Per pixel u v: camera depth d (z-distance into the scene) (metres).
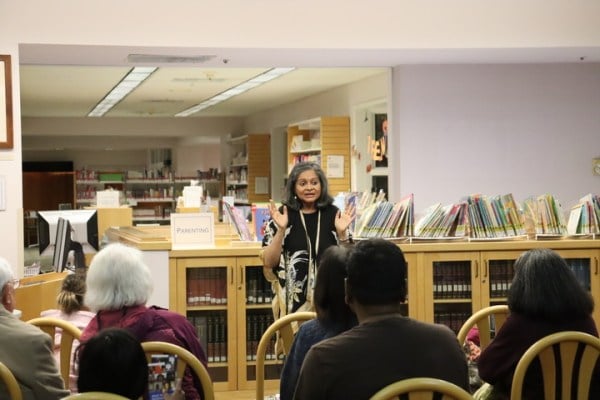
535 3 7.04
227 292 5.57
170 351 2.90
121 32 6.44
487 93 8.09
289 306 4.82
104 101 13.98
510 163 8.14
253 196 15.69
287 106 14.48
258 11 6.66
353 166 11.10
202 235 5.75
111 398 2.15
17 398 2.75
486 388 3.23
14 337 2.97
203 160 22.58
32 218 18.84
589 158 8.25
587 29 7.12
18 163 6.28
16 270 6.28
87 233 5.96
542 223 5.95
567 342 2.92
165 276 5.48
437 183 8.06
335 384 2.33
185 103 14.53
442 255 5.72
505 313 3.77
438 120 8.04
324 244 4.80
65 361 3.52
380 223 5.71
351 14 6.82
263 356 3.45
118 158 24.41
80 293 4.06
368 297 2.40
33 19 6.30
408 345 2.37
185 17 6.55
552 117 8.18
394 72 8.11
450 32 6.96
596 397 3.04
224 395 5.58
